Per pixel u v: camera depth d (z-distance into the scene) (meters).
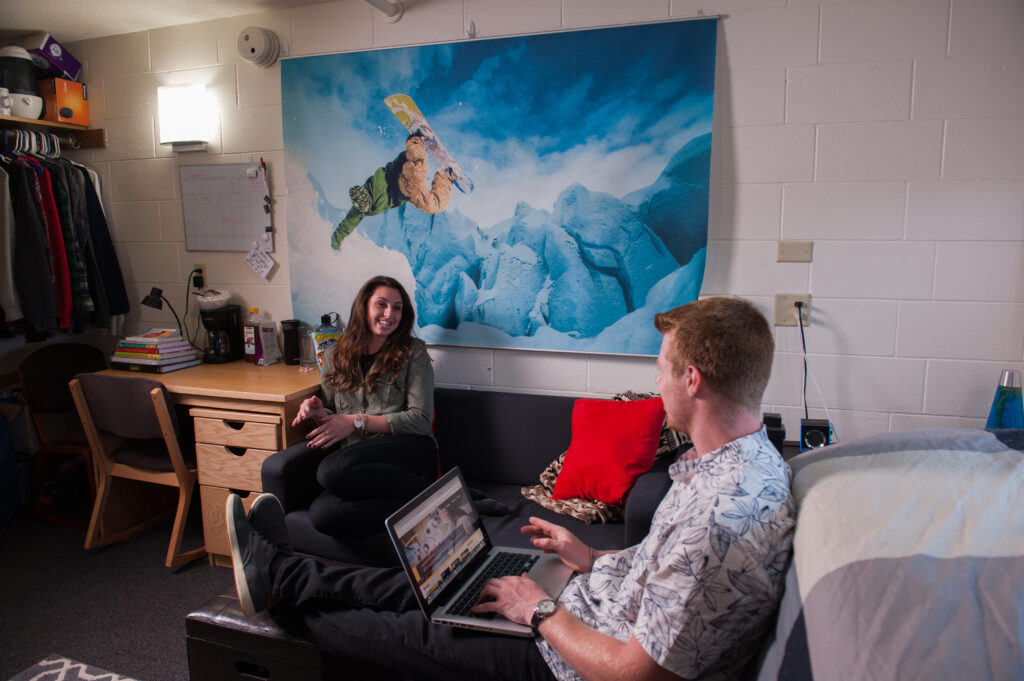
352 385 2.43
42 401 2.99
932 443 1.12
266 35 2.80
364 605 1.54
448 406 2.61
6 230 2.73
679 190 2.37
